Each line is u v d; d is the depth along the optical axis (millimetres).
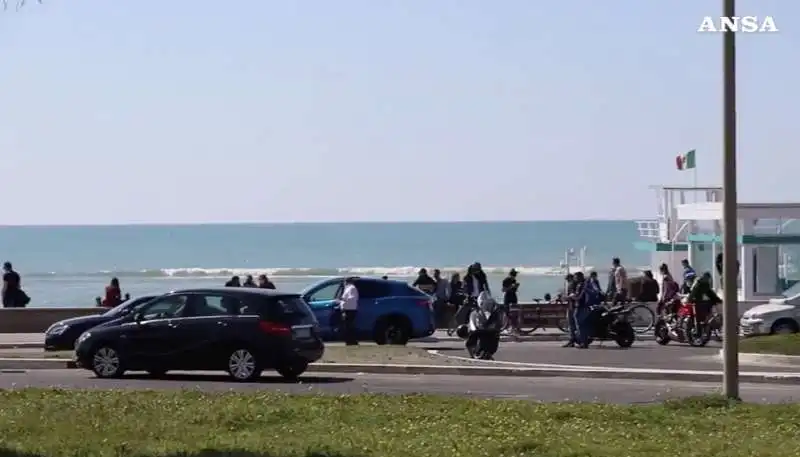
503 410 15688
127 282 98812
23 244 187875
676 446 12828
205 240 199000
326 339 31359
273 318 22000
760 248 40844
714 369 24844
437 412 15484
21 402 16578
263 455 12016
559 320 37062
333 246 175750
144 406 16062
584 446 12695
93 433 13727
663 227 50125
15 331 37688
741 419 14984
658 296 40156
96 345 22812
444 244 177375
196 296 22531
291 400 16672
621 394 20031
